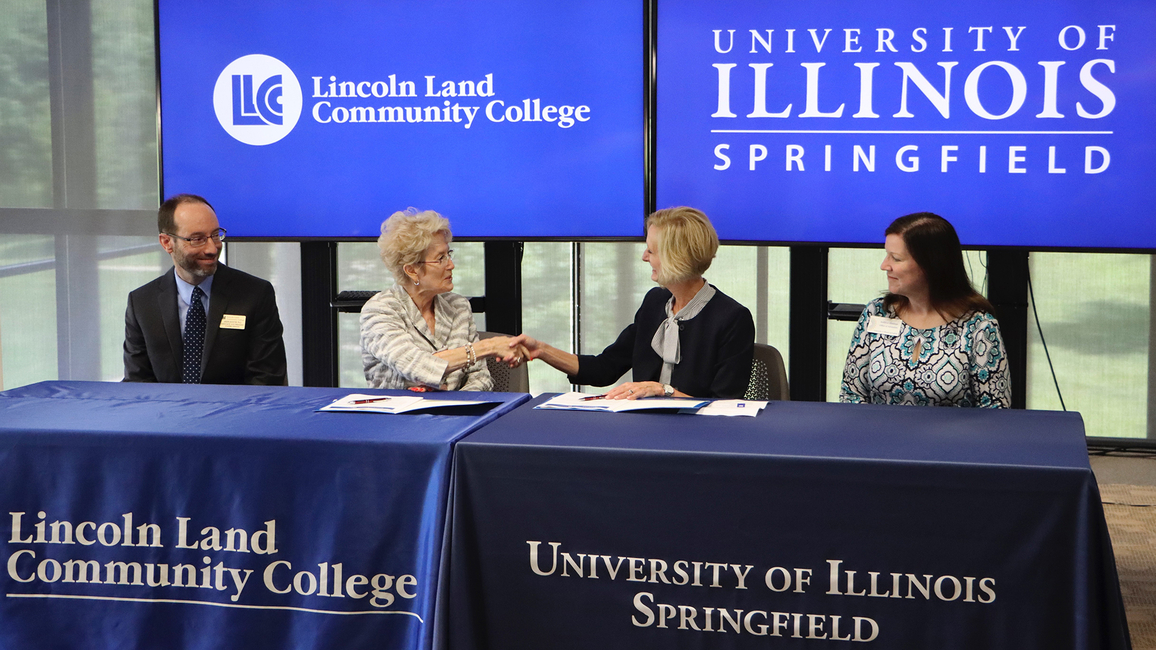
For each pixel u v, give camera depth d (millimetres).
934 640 1660
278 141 3898
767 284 4594
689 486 1706
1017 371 3773
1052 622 1613
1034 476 1592
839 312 3789
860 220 3695
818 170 3695
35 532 1913
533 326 4770
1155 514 3676
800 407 2166
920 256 2438
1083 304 4438
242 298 2980
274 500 1838
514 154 3826
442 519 1771
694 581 1725
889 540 1653
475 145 3836
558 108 3785
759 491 1685
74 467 1897
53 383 2506
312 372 4125
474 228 3879
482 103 3814
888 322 2529
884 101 3631
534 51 3775
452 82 3818
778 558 1693
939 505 1631
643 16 3703
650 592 1743
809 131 3682
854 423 1973
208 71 3895
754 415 2059
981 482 1612
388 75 3840
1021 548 1609
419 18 3807
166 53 3898
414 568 1805
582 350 4742
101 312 4828
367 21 3822
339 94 3863
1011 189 3590
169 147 3939
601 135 3781
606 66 3748
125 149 4746
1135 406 4422
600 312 4719
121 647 1911
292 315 4777
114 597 1906
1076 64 3500
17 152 4750
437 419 2010
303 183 3910
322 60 3855
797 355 3926
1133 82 3467
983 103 3574
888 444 1769
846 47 3629
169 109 3922
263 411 2105
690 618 1735
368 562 1814
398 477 1795
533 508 1762
